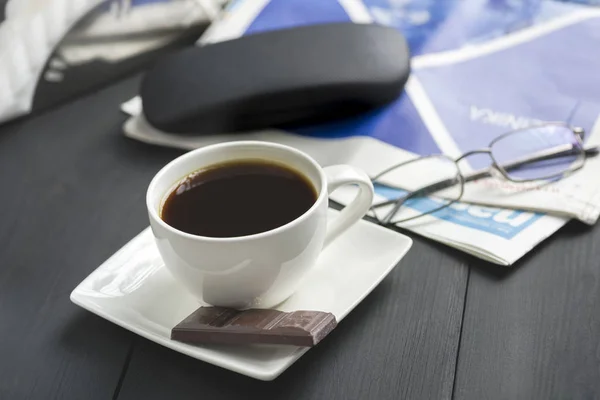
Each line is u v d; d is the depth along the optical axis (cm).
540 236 51
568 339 46
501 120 59
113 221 55
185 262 45
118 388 46
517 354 46
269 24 69
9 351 48
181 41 69
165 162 59
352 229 51
